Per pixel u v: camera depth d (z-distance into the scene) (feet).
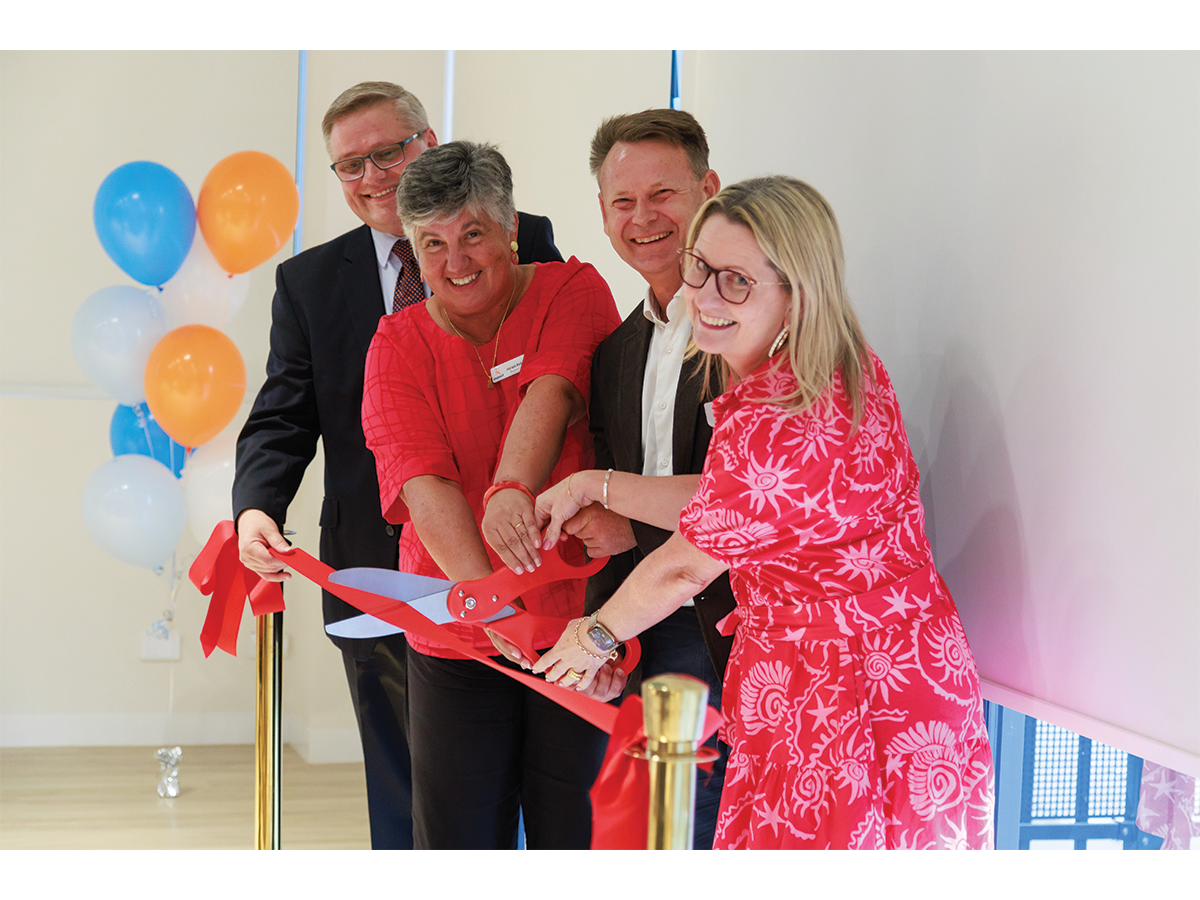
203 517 11.57
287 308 8.12
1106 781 5.21
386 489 6.45
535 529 5.75
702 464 5.65
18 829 12.25
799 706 4.64
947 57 6.31
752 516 4.48
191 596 15.93
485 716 6.57
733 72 9.59
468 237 6.01
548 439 6.08
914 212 6.68
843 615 4.58
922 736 4.54
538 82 13.19
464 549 6.10
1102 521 4.97
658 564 4.97
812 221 4.48
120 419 12.97
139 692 15.80
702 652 6.08
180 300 11.77
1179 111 4.54
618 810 3.58
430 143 8.17
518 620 6.07
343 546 8.12
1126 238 4.85
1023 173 5.60
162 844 11.91
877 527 4.61
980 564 5.94
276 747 7.25
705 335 4.68
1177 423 4.52
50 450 15.47
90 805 13.17
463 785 6.59
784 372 4.56
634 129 5.88
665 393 5.85
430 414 6.51
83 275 15.35
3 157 15.08
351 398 8.03
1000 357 5.78
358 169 7.92
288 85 15.69
